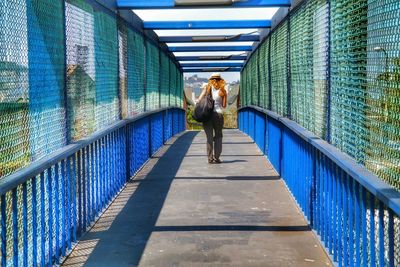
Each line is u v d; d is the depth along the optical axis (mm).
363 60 3744
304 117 6398
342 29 4367
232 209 6535
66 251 4887
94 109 6301
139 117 9266
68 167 4984
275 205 6746
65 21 5062
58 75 4832
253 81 14570
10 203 3670
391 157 3098
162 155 11797
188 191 7652
